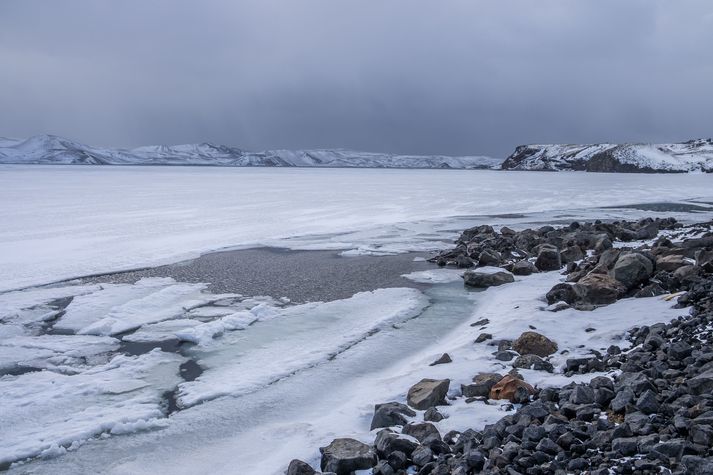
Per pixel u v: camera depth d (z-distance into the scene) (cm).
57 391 1098
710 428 600
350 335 1416
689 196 6253
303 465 692
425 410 879
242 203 5244
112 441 895
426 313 1609
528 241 2556
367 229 3447
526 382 921
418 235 3203
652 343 998
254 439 876
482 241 2608
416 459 687
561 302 1442
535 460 629
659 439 624
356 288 1952
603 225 2716
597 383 840
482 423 800
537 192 7044
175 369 1216
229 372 1187
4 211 4278
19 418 977
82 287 1969
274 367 1204
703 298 1240
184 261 2430
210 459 821
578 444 646
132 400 1049
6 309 1684
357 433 820
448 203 5359
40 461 837
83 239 2988
